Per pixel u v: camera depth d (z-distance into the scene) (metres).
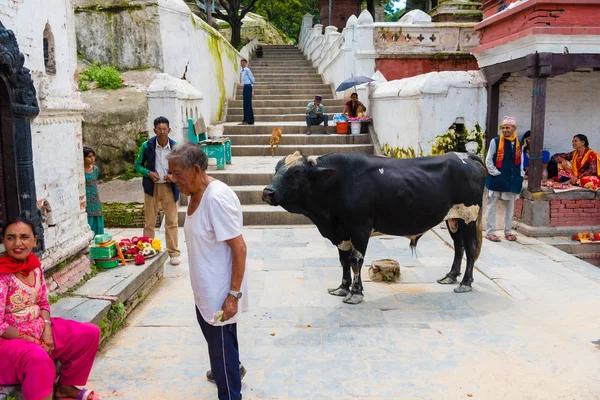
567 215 7.92
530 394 3.48
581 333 4.45
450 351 4.13
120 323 4.59
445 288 5.63
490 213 7.62
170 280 5.91
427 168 5.20
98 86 9.95
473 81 8.67
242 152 12.05
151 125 9.24
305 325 4.66
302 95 16.05
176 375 3.77
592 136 9.83
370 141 12.16
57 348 3.17
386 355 4.07
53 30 4.44
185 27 11.33
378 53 12.48
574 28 7.25
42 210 4.18
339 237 5.16
